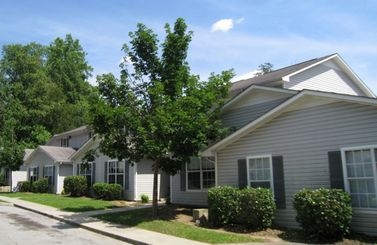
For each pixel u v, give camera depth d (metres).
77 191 30.67
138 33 18.52
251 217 14.29
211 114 18.61
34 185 37.31
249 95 19.97
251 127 16.20
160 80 18.55
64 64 69.94
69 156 36.03
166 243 12.41
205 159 20.52
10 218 19.34
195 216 16.27
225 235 13.34
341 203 12.39
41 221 18.36
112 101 18.20
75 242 13.02
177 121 16.22
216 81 18.11
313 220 12.53
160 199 27.12
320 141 14.09
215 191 15.47
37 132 55.59
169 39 18.50
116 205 24.02
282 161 15.16
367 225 12.52
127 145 18.00
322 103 14.16
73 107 61.66
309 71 21.02
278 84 19.72
